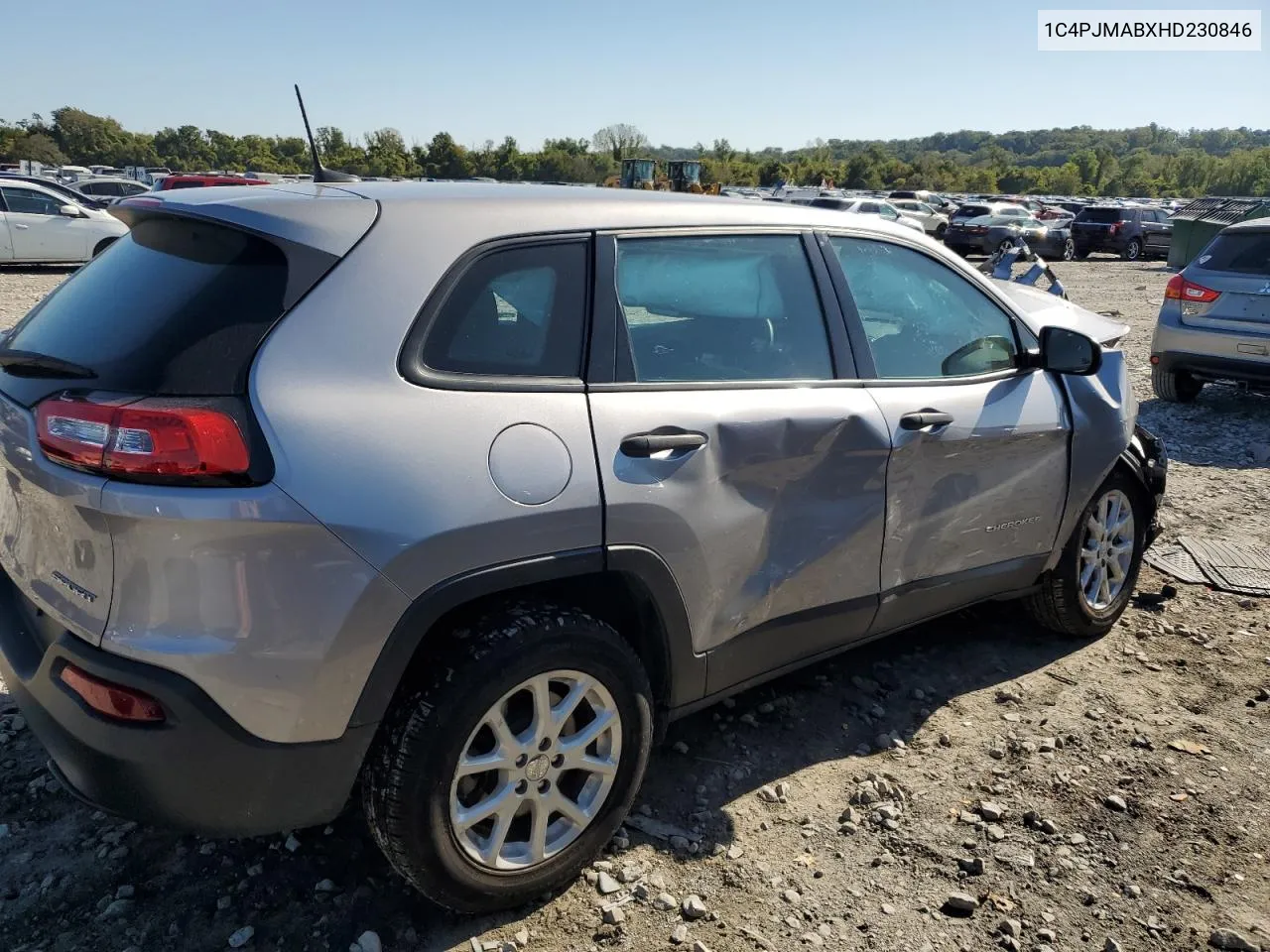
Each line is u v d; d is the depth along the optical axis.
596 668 2.50
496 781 2.46
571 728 2.56
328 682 2.15
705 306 2.86
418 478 2.19
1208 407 9.09
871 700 3.69
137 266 2.46
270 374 2.11
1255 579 4.91
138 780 2.10
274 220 2.29
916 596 3.43
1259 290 8.23
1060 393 3.77
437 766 2.26
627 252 2.71
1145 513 4.31
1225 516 5.92
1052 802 3.09
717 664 2.89
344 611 2.13
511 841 2.53
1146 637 4.29
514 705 2.47
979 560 3.62
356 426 2.16
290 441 2.08
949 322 3.53
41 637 2.35
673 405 2.66
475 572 2.28
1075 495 3.85
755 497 2.83
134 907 2.52
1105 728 3.54
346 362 2.20
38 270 18.20
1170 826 2.99
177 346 2.13
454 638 2.35
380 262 2.30
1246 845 2.92
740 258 2.96
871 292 3.31
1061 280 22.89
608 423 2.52
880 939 2.52
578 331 2.56
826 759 3.30
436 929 2.48
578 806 2.58
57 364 2.25
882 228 3.41
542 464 2.37
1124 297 18.66
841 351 3.14
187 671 2.05
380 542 2.14
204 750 2.09
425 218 2.41
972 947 2.51
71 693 2.16
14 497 2.38
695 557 2.69
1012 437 3.51
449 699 2.26
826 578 3.10
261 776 2.16
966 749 3.38
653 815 2.96
